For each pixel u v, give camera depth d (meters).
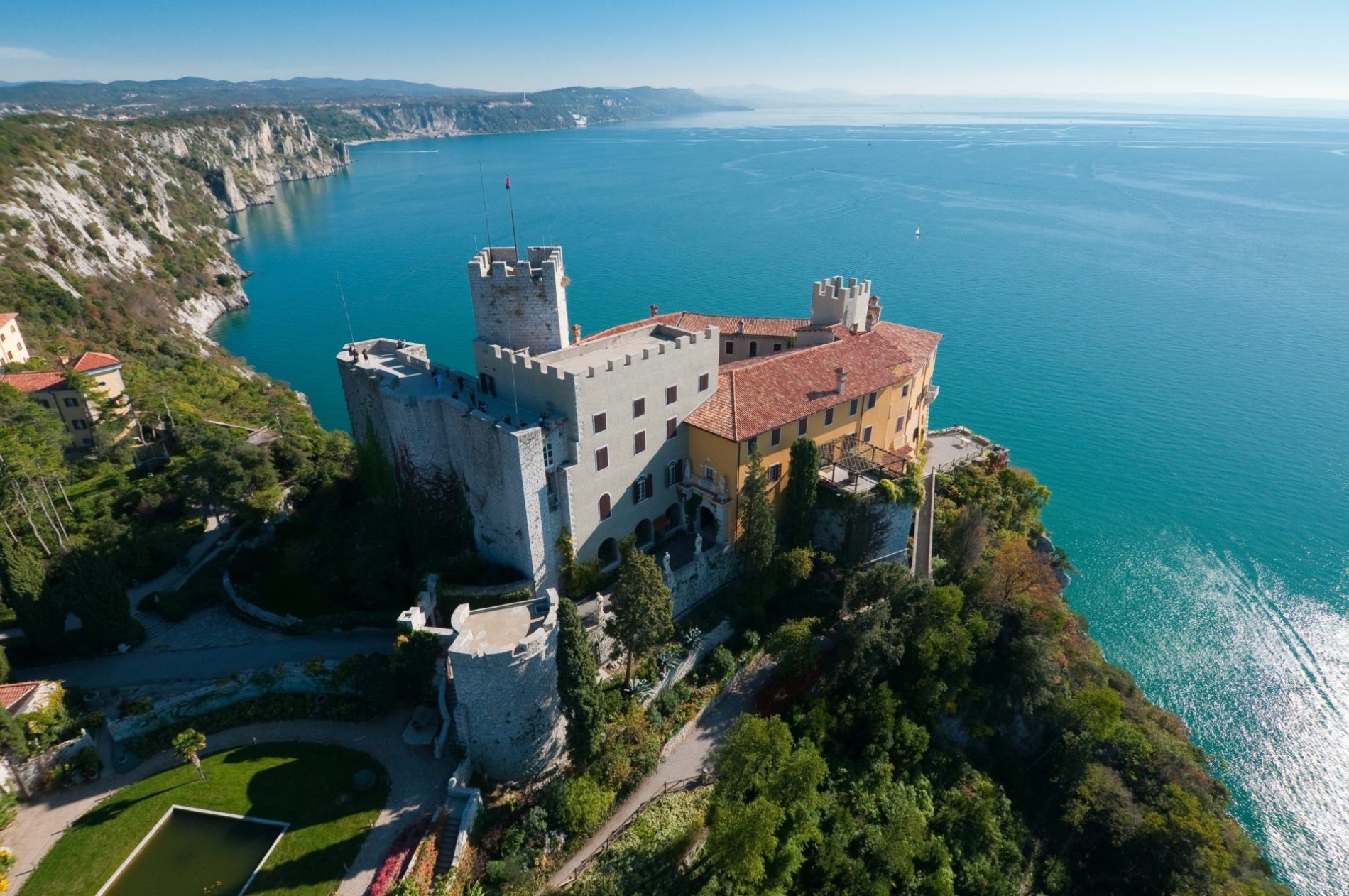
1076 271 177.62
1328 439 100.50
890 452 64.81
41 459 58.59
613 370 49.03
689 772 45.25
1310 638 71.62
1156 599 76.38
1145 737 55.94
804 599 56.84
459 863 36.25
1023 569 60.91
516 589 48.75
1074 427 104.44
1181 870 48.81
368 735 42.75
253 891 34.16
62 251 139.25
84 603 46.03
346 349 59.53
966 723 55.88
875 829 44.34
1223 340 134.12
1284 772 59.94
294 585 53.78
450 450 52.59
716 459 54.94
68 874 34.97
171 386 98.50
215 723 43.03
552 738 43.34
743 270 178.00
